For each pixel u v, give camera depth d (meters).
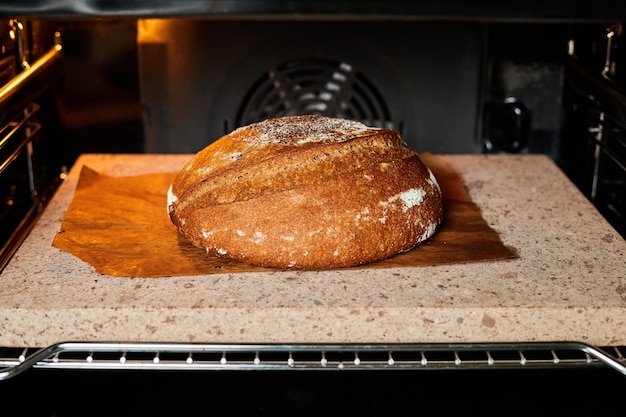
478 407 0.73
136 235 0.79
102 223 0.81
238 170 0.75
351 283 0.72
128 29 0.99
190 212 0.76
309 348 0.67
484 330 0.69
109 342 0.67
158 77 1.01
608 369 0.76
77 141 1.02
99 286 0.71
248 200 0.74
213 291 0.71
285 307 0.68
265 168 0.75
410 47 1.01
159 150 1.04
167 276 0.73
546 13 0.76
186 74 1.01
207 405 0.73
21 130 0.90
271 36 1.00
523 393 0.74
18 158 0.90
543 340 0.69
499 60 1.01
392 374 0.76
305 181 0.74
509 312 0.69
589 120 0.95
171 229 0.81
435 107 1.03
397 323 0.69
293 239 0.73
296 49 1.01
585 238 0.80
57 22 0.97
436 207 0.79
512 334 0.69
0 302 0.69
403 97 1.03
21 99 0.82
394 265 0.74
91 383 0.75
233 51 1.00
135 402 0.73
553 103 1.02
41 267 0.74
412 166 0.78
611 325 0.69
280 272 0.73
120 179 0.90
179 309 0.68
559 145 1.04
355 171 0.75
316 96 1.04
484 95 1.02
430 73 1.02
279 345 0.67
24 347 0.70
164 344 0.66
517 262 0.75
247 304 0.69
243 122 1.04
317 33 1.00
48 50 0.95
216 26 0.99
